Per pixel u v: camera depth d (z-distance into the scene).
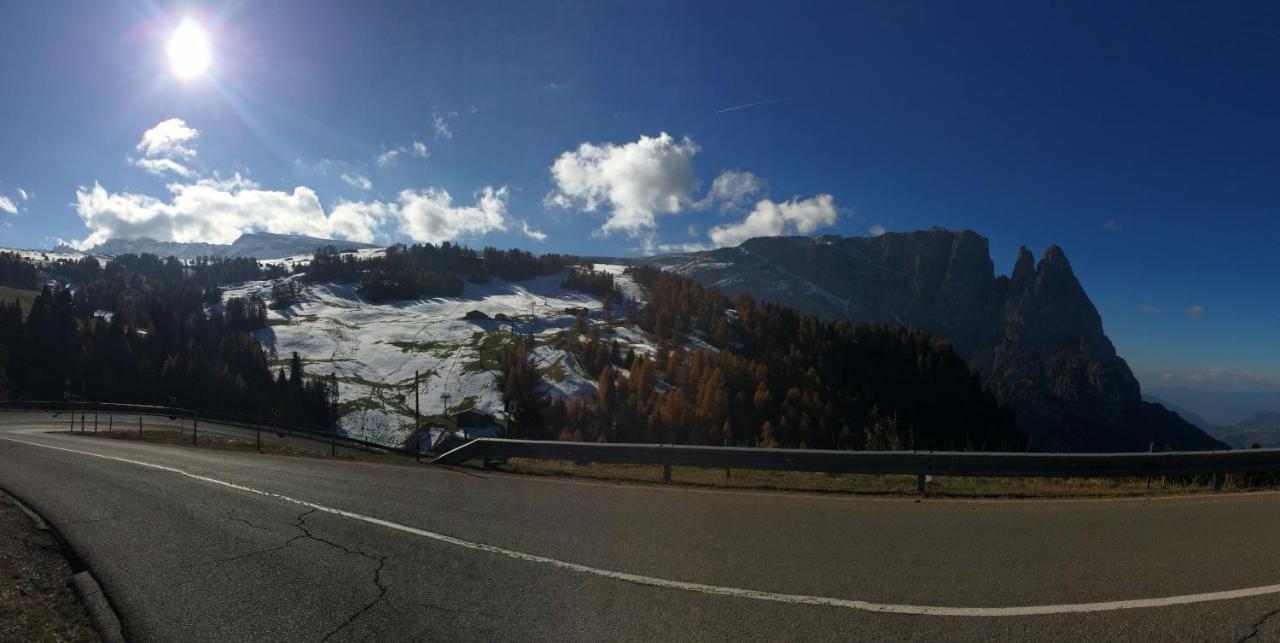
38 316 104.38
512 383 106.69
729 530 7.23
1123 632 4.47
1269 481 12.52
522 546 6.54
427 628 4.54
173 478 11.35
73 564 6.37
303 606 5.01
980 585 5.39
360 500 9.03
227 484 10.57
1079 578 5.61
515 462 14.98
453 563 5.99
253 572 5.84
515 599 5.06
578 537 6.90
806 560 6.05
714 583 5.39
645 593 5.16
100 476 11.73
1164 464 11.54
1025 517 8.14
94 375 96.94
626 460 12.00
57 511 8.58
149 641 4.48
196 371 98.88
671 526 7.42
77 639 4.55
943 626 4.54
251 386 100.06
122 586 5.54
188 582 5.61
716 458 11.36
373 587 5.38
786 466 11.09
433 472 12.05
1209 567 5.97
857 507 8.67
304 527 7.45
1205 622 4.65
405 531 7.20
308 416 96.19
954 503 9.09
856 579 5.51
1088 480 12.51
